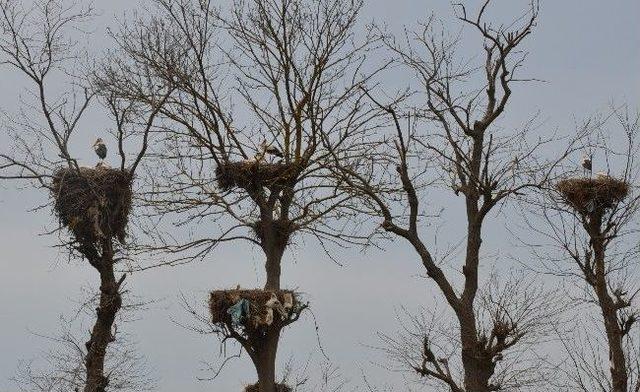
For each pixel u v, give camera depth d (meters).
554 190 39.38
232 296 38.03
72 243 43.56
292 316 39.44
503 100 34.66
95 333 43.94
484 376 33.34
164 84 42.59
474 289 33.81
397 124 34.28
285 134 41.69
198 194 41.91
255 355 38.94
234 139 41.41
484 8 35.09
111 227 43.28
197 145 42.12
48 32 42.16
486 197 33.66
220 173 41.34
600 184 40.19
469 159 34.47
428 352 34.41
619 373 38.59
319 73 40.91
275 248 41.31
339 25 41.41
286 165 40.88
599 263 40.00
